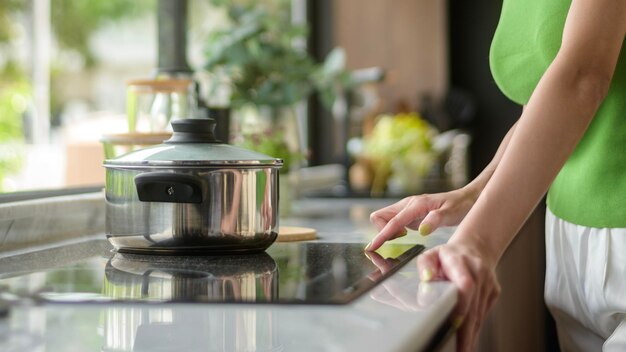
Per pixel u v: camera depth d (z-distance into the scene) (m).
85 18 2.91
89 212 1.62
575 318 1.35
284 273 1.00
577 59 0.95
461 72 5.59
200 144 1.17
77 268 1.08
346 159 3.63
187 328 0.70
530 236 2.50
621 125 1.20
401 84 5.11
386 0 4.96
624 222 1.20
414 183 3.50
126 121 1.67
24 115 2.57
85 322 0.73
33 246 1.41
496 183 0.93
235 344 0.64
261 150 2.14
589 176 1.24
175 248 1.16
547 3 1.25
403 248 1.26
